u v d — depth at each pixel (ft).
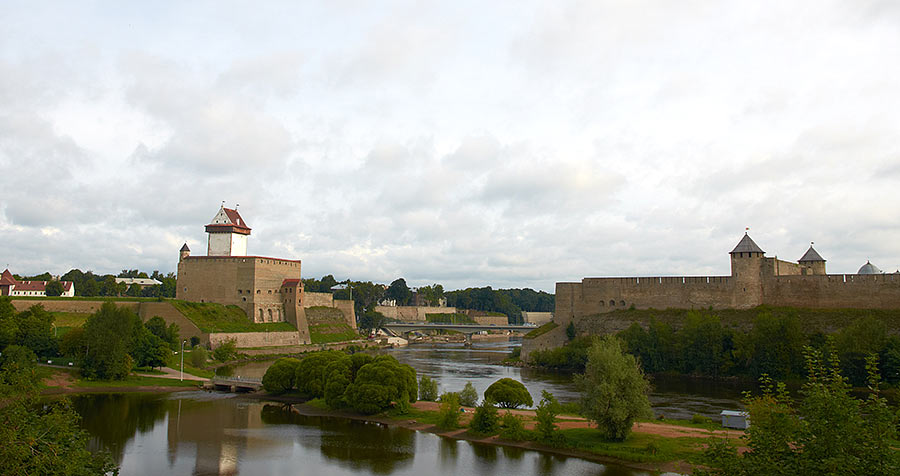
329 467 182.50
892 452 71.20
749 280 437.17
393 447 204.13
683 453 175.63
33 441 86.07
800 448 77.00
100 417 249.55
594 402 190.60
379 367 254.88
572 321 505.25
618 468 173.27
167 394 311.06
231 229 622.95
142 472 177.06
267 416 256.11
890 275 392.88
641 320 452.76
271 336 559.38
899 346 299.79
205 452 198.70
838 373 80.12
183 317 495.82
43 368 327.06
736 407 266.57
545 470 174.70
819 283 419.33
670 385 341.21
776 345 343.05
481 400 289.94
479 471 175.73
